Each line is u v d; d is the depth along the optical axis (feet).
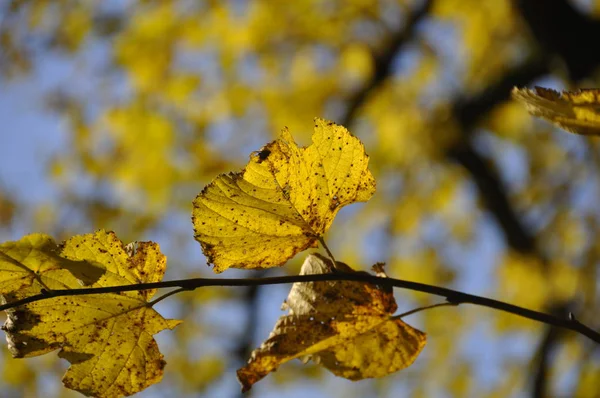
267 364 3.06
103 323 2.97
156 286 2.53
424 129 17.13
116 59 16.67
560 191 18.02
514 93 2.70
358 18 17.90
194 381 16.90
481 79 18.52
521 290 18.07
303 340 3.09
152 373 3.04
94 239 2.90
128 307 2.97
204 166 16.44
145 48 16.37
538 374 14.70
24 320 2.86
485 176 17.88
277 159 2.96
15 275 2.74
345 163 3.02
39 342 2.91
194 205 2.95
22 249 2.60
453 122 16.93
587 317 15.89
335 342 3.12
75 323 2.93
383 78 17.71
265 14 17.19
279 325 3.13
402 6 17.98
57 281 2.85
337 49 18.31
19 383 13.44
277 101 18.15
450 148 17.17
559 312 16.47
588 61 10.65
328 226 3.11
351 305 3.11
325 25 17.70
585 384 14.49
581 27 10.52
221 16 16.43
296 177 2.99
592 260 16.31
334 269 3.09
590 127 2.66
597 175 17.42
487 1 17.84
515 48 18.31
